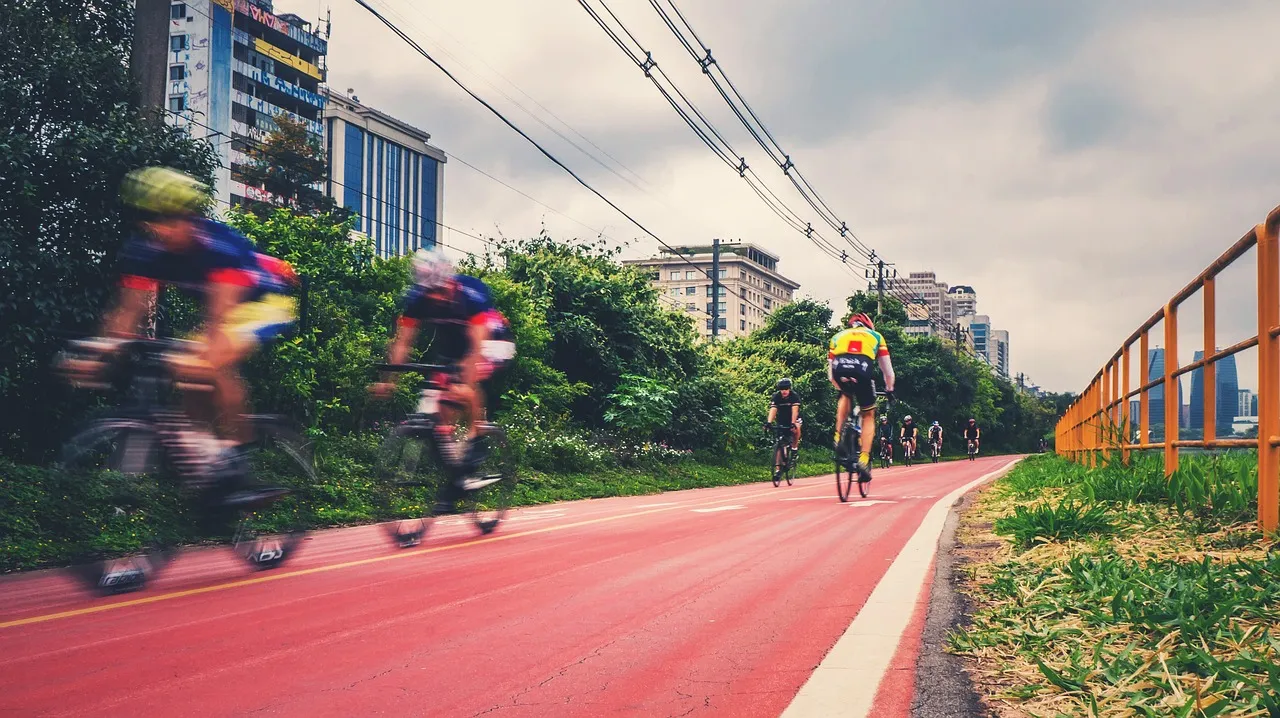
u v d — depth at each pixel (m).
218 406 5.22
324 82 85.25
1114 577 3.66
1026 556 4.87
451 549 6.33
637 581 4.71
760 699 2.59
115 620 3.92
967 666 2.85
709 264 159.88
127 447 4.90
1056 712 2.33
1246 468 5.57
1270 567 3.51
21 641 3.51
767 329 49.84
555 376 20.59
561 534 7.26
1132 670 2.55
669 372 26.09
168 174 4.95
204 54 73.44
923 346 65.75
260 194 62.47
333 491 9.28
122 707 2.61
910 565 5.02
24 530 5.97
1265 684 2.27
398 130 115.75
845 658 3.01
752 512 9.20
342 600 4.30
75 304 8.96
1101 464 11.60
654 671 2.94
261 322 5.32
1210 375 6.00
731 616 3.79
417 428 6.91
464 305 7.11
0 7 9.66
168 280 5.07
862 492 11.20
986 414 85.25
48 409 8.84
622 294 24.69
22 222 9.13
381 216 112.94
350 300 16.41
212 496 5.15
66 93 9.77
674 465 22.50
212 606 4.22
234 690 2.77
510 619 3.79
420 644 3.36
